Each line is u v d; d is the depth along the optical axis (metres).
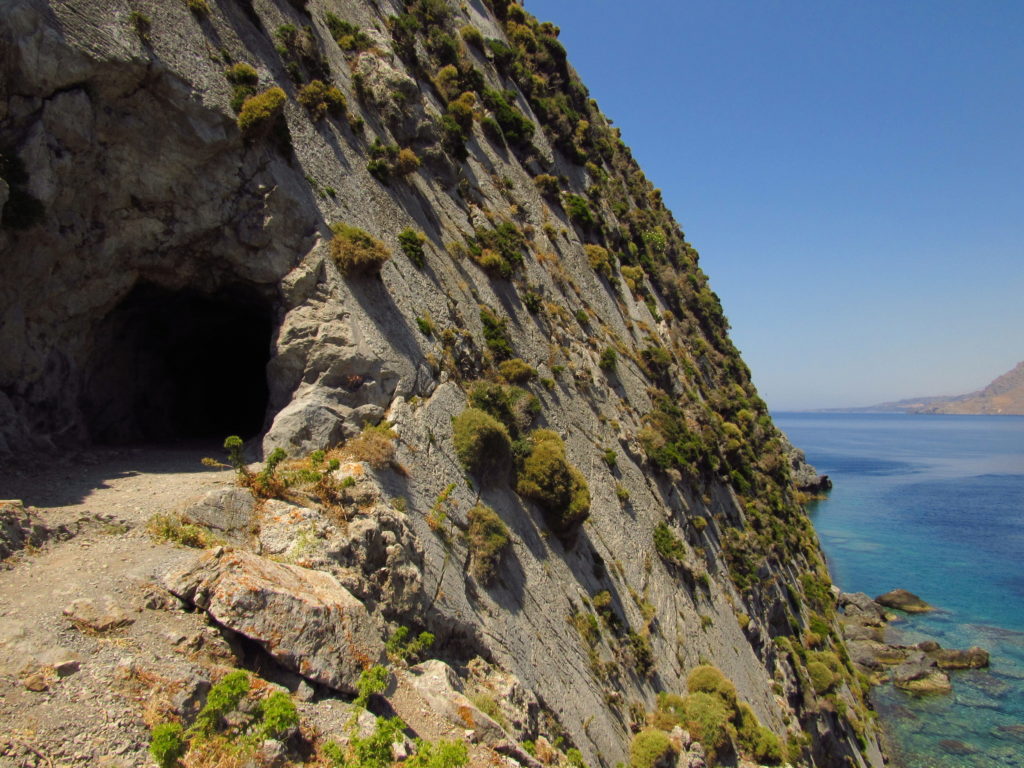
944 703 51.22
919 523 114.50
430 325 25.11
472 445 23.12
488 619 19.73
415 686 14.73
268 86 22.06
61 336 17.98
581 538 28.39
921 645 59.62
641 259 58.19
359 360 20.34
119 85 16.88
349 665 12.62
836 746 41.56
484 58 45.88
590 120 61.12
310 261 20.80
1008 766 43.41
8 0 14.71
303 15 27.42
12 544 12.04
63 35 15.58
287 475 16.91
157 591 11.67
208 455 19.98
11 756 8.12
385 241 25.00
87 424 19.61
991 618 68.06
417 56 36.44
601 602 26.59
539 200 42.88
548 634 22.36
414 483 20.00
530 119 47.12
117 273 18.61
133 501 14.88
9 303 16.36
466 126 36.59
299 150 22.64
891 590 77.00
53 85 15.61
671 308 60.88
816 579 61.72
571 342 37.12
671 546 35.50
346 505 17.12
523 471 26.00
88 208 17.31
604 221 51.28
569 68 61.94
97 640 10.42
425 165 31.89
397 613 16.56
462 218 32.81
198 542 13.80
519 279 34.62
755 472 59.12
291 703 10.27
